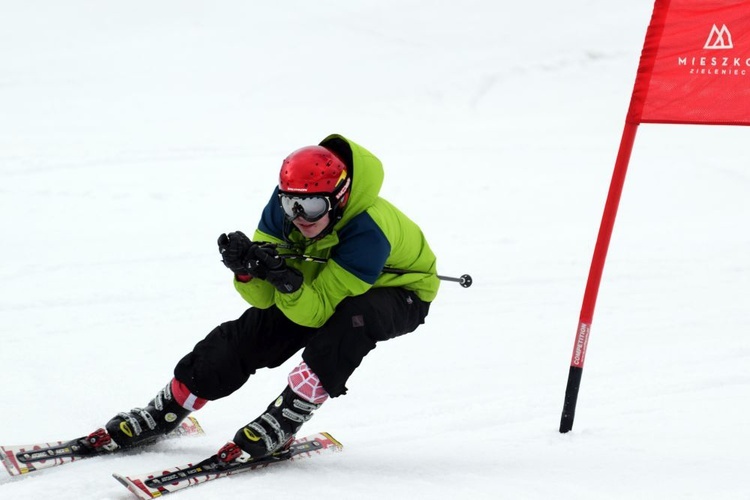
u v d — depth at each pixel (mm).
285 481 11703
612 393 17750
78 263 27281
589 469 12492
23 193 35812
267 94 65062
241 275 11922
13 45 71688
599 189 43406
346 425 15922
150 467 12219
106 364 18938
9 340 20250
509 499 11172
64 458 12148
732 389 17797
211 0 87625
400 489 11469
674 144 56562
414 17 86688
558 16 87812
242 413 16281
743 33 13125
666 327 23359
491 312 24484
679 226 36500
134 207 35000
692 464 12617
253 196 37969
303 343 13039
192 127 53594
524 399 17500
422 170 45844
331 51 76625
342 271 11938
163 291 25031
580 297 26328
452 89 70125
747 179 46594
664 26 13344
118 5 84188
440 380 18906
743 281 28406
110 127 51969
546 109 67938
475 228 34844
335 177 11539
